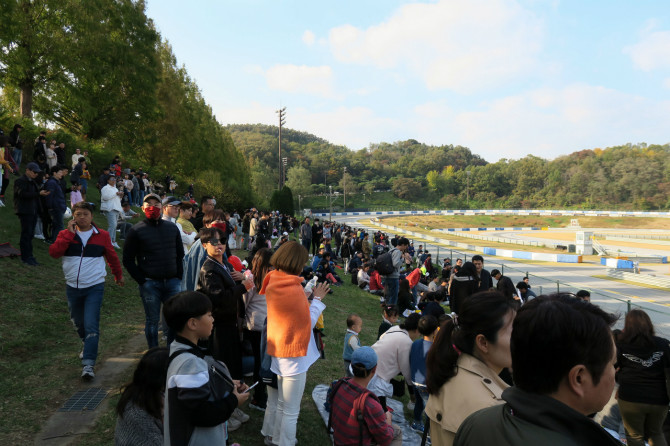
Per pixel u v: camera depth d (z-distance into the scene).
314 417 4.97
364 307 13.43
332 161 196.75
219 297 4.00
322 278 15.12
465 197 182.25
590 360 1.11
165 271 5.32
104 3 27.02
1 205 12.02
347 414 3.21
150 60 30.83
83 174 17.31
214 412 2.28
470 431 1.29
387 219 119.12
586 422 1.05
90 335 5.18
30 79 23.48
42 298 7.58
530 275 31.09
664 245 67.88
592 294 25.22
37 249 10.05
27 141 20.34
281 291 3.61
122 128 30.39
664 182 152.38
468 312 2.12
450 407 2.05
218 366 2.52
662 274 36.91
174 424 2.23
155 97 30.94
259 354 4.79
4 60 21.56
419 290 16.00
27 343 5.89
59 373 5.25
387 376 4.93
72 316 5.34
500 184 185.50
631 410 4.35
